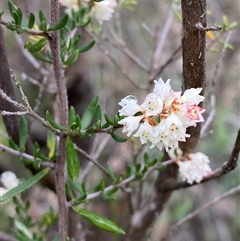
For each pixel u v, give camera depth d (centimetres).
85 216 23
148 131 20
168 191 27
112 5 26
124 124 21
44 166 24
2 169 47
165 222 45
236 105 51
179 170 25
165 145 21
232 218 49
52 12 21
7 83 24
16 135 25
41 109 44
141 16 56
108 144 47
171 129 20
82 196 23
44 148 48
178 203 47
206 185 49
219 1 50
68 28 25
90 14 26
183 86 22
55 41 21
